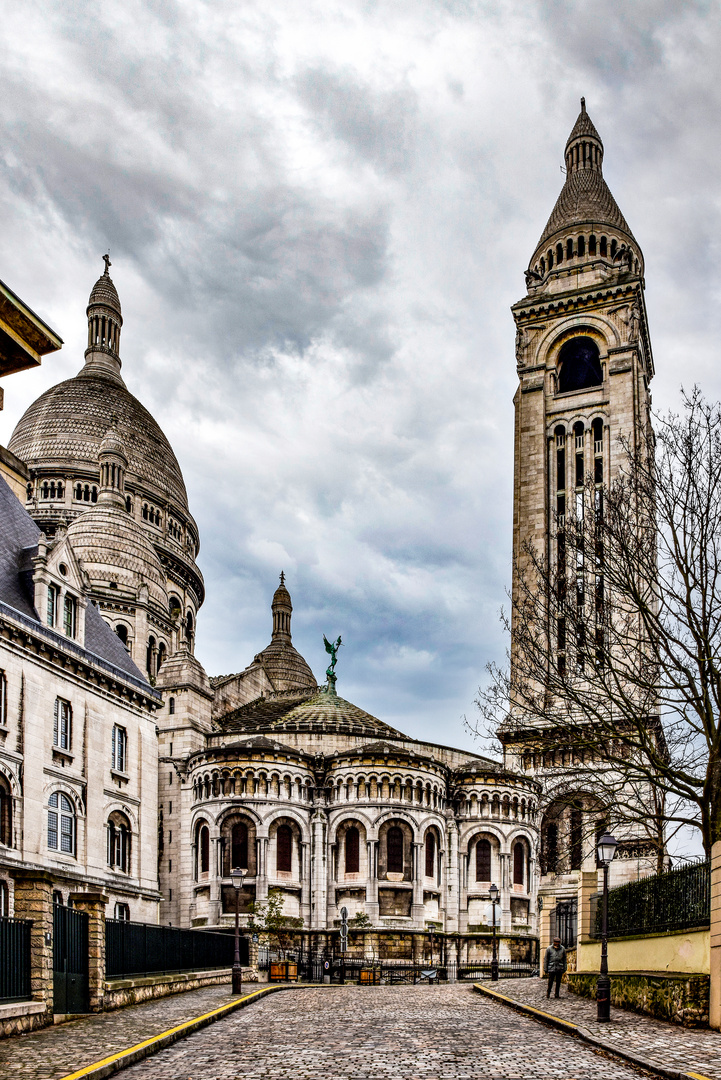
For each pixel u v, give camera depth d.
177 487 137.25
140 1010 38.22
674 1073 23.14
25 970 31.78
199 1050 28.56
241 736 102.75
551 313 122.19
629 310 118.44
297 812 94.12
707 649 41.59
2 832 51.81
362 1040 30.41
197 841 94.75
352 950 89.75
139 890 64.81
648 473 48.00
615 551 50.56
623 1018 34.53
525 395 121.00
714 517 43.75
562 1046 29.11
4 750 52.16
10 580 57.47
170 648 116.31
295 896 92.31
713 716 43.84
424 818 95.38
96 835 61.00
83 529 113.31
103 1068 23.92
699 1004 31.81
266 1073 24.23
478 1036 31.55
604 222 126.44
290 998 49.56
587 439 117.19
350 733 104.38
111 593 108.94
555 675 56.31
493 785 101.50
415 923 91.94
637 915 40.44
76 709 60.06
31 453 127.81
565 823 80.12
